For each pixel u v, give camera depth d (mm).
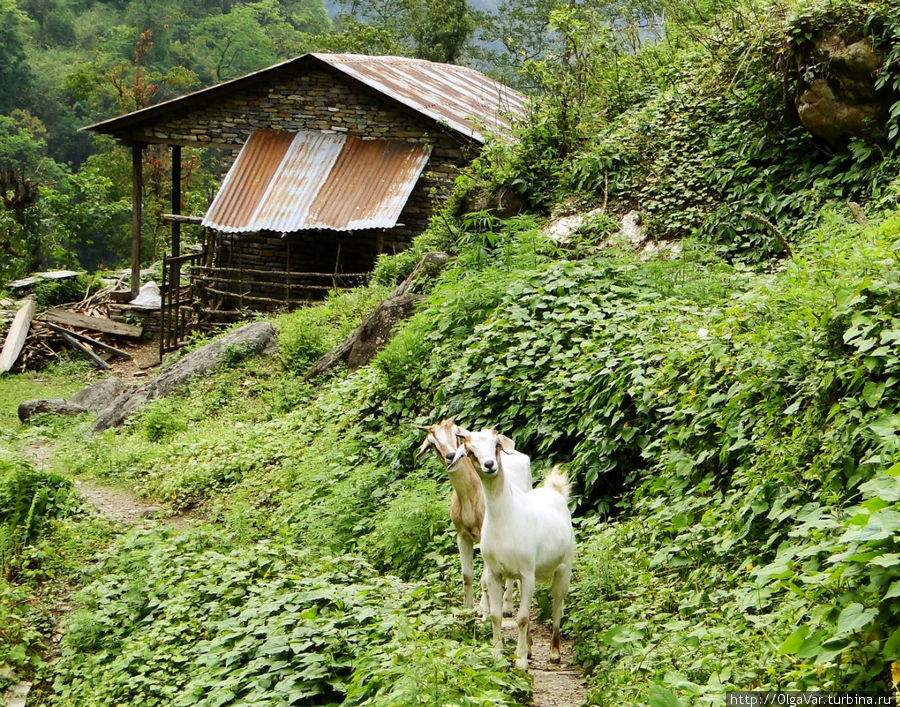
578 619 7098
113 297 28625
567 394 9836
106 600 10086
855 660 4746
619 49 20062
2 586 10711
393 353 12500
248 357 18484
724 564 6922
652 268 11820
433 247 18094
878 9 12922
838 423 6656
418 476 10797
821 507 6324
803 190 13414
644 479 8750
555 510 6910
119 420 18094
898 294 6973
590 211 15688
